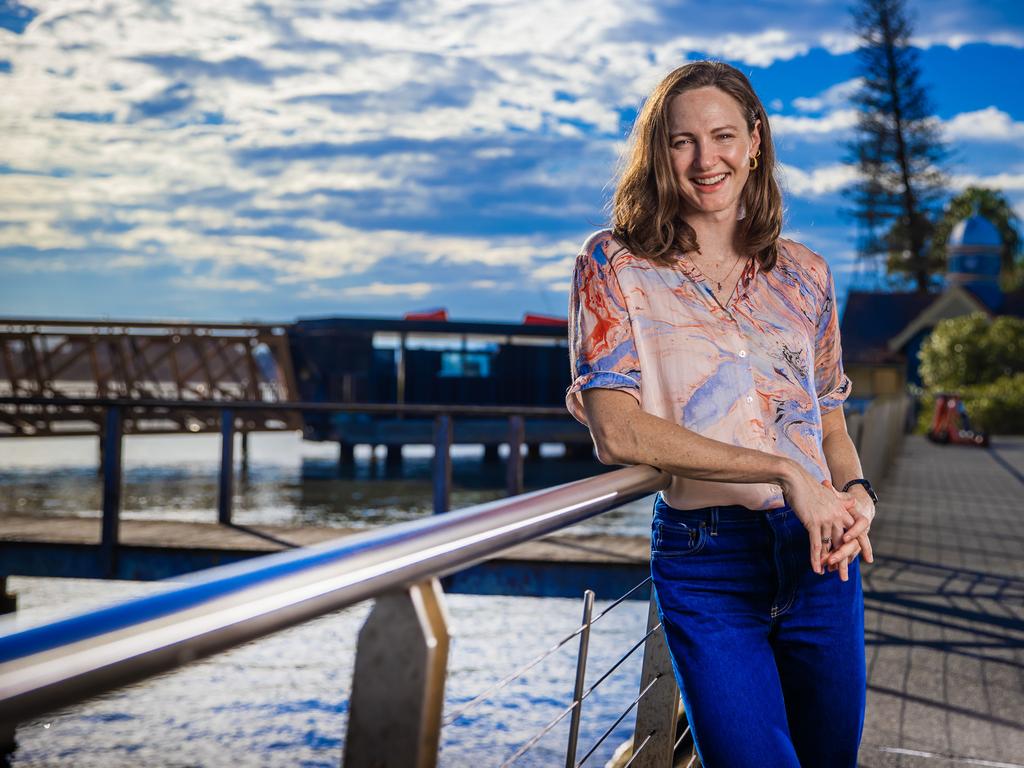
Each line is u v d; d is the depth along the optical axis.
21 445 40.03
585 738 5.41
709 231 1.95
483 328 28.02
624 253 1.91
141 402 8.05
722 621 1.86
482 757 5.00
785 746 1.79
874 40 64.75
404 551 0.96
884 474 15.62
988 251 52.84
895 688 4.57
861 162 66.69
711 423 1.87
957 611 6.14
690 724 1.86
